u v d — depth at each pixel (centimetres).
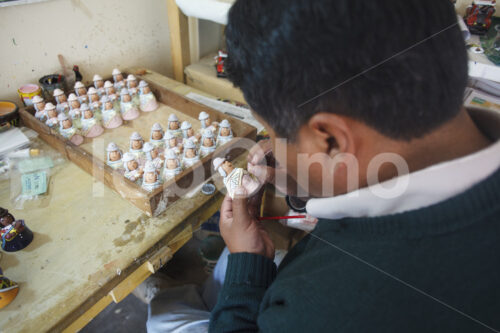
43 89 110
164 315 81
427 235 28
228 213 61
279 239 93
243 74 33
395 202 30
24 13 101
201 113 104
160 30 145
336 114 28
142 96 116
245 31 30
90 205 80
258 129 111
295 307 32
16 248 68
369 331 29
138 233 74
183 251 108
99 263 67
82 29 117
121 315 123
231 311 46
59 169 90
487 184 27
